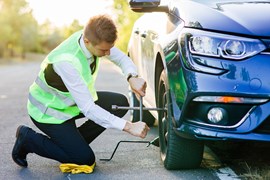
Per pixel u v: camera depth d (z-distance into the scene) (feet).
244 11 11.35
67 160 12.41
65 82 11.65
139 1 12.80
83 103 11.59
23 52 211.82
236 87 10.52
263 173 11.78
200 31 11.00
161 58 12.67
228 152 13.87
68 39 12.17
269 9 11.47
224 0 12.49
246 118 10.63
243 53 10.62
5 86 44.19
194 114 11.03
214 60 10.71
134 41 17.54
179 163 12.05
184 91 10.94
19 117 22.20
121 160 13.56
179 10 12.25
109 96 13.23
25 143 12.70
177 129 11.29
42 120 12.37
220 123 10.75
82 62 11.93
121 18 82.23
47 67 12.17
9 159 14.10
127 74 12.89
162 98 12.82
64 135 12.30
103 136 16.76
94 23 11.53
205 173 12.05
